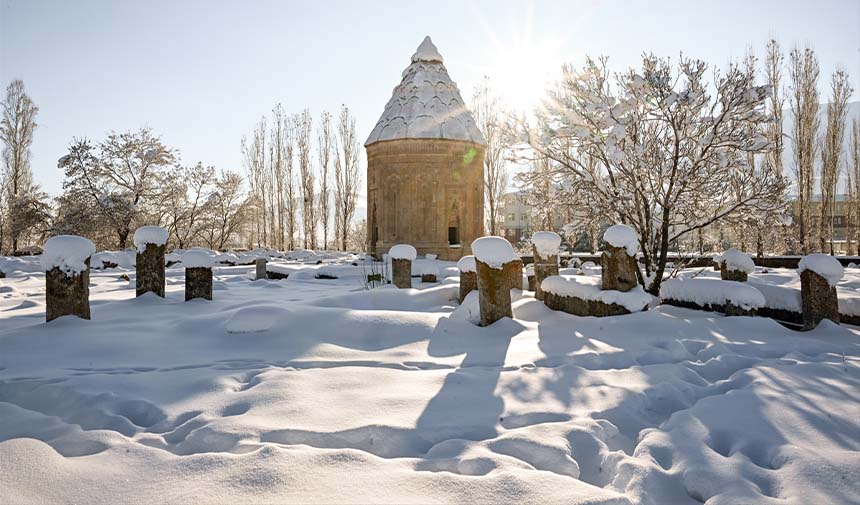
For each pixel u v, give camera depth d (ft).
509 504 8.62
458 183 69.87
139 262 30.48
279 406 13.14
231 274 66.80
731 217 31.91
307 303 28.48
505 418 12.71
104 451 10.70
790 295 24.88
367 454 10.35
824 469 9.69
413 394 14.24
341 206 138.00
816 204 115.44
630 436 12.45
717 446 11.41
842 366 16.47
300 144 135.23
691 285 26.43
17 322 24.88
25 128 127.85
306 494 8.81
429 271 50.39
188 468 9.78
